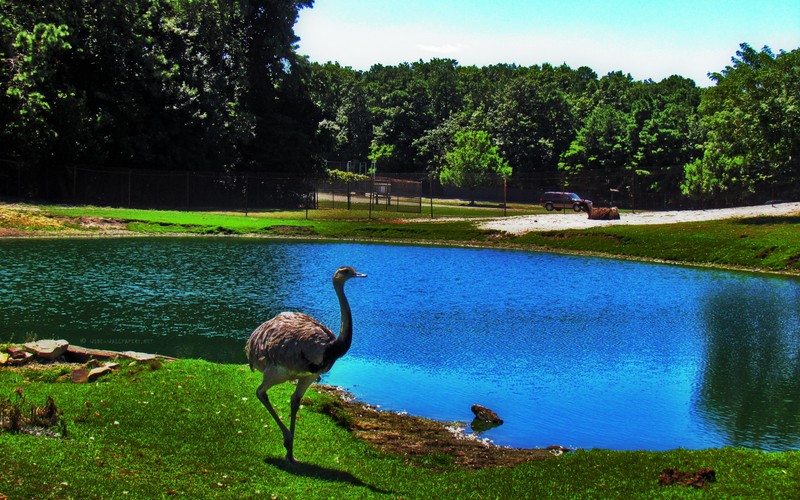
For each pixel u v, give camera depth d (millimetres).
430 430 12594
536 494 9039
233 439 10117
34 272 27422
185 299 23312
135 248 36531
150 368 13234
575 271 34188
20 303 21453
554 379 16203
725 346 19578
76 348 14297
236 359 16328
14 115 48156
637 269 35500
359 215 59906
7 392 11070
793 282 31859
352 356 17641
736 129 48312
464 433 12664
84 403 10766
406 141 128250
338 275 9367
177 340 17906
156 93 58344
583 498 8898
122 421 10219
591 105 125625
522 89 111938
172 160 61125
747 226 45625
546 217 58719
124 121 57344
